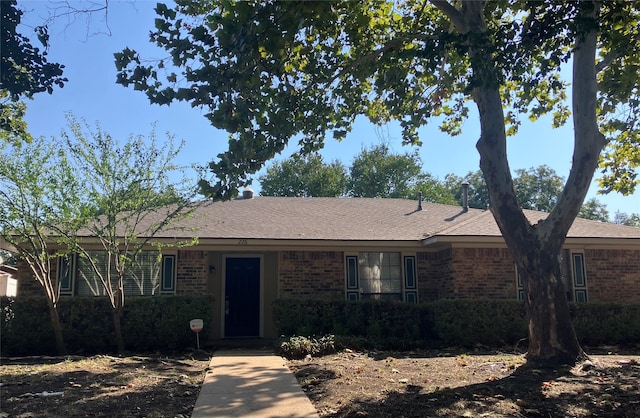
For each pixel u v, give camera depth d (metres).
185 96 7.22
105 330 12.10
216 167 6.86
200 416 6.09
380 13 10.53
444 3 9.59
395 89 10.92
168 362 10.17
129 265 12.72
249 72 7.21
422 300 15.12
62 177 10.66
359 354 11.16
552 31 7.81
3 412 6.07
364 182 42.72
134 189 11.12
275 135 7.57
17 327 11.77
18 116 10.12
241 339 14.52
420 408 6.14
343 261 14.99
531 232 9.09
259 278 15.15
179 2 8.88
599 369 8.27
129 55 7.50
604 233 15.20
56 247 13.45
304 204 18.22
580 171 8.95
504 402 6.34
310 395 7.18
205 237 13.98
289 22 7.05
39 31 7.82
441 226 16.11
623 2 8.50
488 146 9.44
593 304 13.43
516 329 12.85
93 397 6.85
